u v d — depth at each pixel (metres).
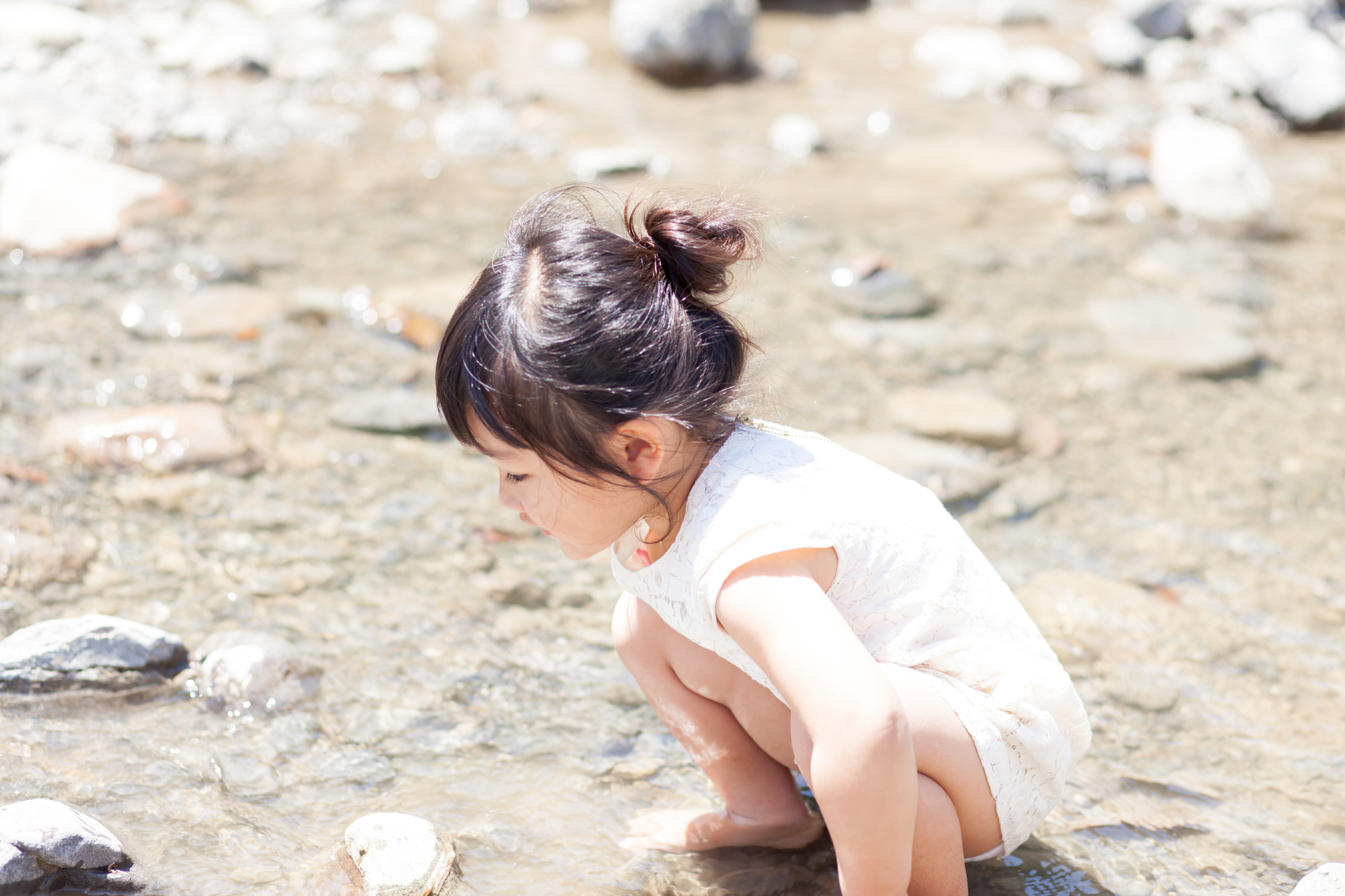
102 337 2.72
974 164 4.28
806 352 2.89
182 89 4.24
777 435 1.38
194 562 2.00
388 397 2.58
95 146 3.76
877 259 3.31
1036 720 1.35
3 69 4.11
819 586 1.25
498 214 3.59
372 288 3.04
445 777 1.58
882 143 4.45
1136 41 5.34
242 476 2.27
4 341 2.64
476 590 2.00
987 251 3.54
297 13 4.93
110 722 1.63
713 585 1.26
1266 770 1.67
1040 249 3.58
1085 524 2.28
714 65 4.92
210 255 3.16
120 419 2.38
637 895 1.40
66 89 4.07
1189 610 2.04
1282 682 1.86
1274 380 2.88
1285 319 3.19
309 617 1.89
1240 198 3.75
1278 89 4.84
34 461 2.23
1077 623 1.99
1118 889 1.44
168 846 1.42
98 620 1.72
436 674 1.79
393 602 1.95
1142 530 2.27
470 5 5.46
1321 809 1.60
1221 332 3.08
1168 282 3.38
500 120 4.31
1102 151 4.45
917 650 1.33
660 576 1.36
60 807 1.39
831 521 1.29
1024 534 2.25
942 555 1.37
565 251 1.27
